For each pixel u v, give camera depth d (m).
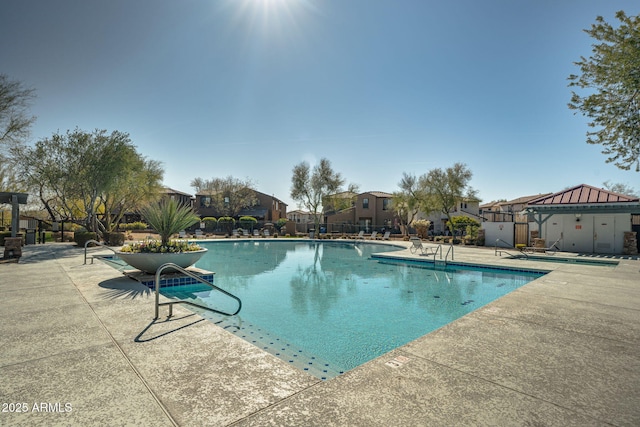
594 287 6.82
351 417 2.09
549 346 3.45
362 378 2.69
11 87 16.47
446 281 10.16
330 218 44.97
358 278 10.72
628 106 7.48
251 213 44.28
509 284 9.73
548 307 5.14
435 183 27.77
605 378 2.70
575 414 2.14
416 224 30.28
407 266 13.58
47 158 17.61
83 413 2.15
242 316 6.21
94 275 8.04
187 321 4.31
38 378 2.67
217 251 19.98
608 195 16.56
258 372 2.82
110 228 23.31
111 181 18.69
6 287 6.54
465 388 2.51
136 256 7.89
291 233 33.84
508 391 2.46
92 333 3.81
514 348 3.39
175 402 2.30
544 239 18.11
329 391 2.47
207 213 43.97
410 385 2.56
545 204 17.42
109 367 2.89
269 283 9.81
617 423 2.04
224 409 2.21
